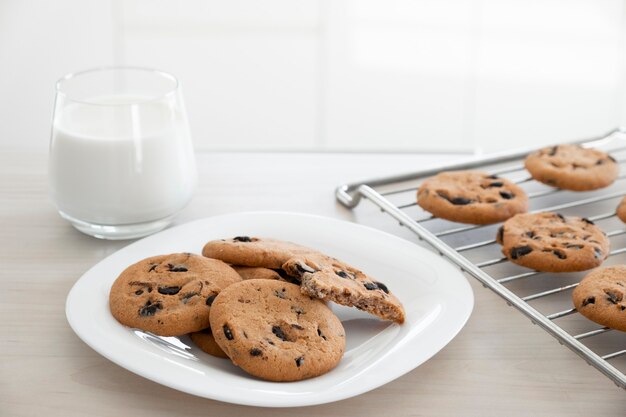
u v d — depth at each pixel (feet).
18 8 4.66
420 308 2.04
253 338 1.86
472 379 1.91
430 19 4.90
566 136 5.16
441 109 5.09
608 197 2.43
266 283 1.98
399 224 2.41
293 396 1.78
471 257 2.28
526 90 5.06
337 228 2.28
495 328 2.05
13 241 2.31
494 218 2.33
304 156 2.75
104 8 4.72
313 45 4.90
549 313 2.09
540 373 1.93
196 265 2.05
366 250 2.22
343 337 1.92
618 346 1.99
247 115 5.02
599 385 1.90
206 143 5.07
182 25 4.79
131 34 4.79
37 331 2.02
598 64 5.00
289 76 4.95
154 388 1.89
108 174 2.25
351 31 4.88
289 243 2.17
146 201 2.28
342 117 5.08
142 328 1.94
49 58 4.78
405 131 5.13
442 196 2.38
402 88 5.03
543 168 2.50
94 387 1.89
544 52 4.99
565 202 2.51
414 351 1.90
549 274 2.22
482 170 2.67
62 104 2.27
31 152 2.74
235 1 4.76
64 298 2.12
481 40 4.94
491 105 5.10
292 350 1.86
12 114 4.87
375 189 2.56
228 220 2.30
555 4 4.88
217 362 1.92
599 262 2.17
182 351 1.94
